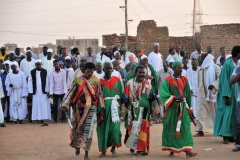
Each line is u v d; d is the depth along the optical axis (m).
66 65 17.55
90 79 9.66
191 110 9.92
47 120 17.62
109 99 9.88
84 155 10.26
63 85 16.61
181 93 9.79
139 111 9.95
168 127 9.76
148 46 29.03
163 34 29.12
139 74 9.95
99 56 19.55
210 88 12.55
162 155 10.02
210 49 17.42
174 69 9.89
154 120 15.92
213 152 10.25
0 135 13.59
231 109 11.06
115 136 9.74
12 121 17.00
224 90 10.97
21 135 13.52
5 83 16.73
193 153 9.67
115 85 9.95
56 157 10.09
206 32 29.48
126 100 10.00
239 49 10.88
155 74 11.84
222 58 16.25
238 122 10.21
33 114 16.53
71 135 9.70
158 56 17.94
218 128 11.19
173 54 21.03
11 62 18.05
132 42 30.20
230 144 11.24
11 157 10.20
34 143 12.02
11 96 16.75
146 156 9.94
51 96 16.47
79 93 9.55
